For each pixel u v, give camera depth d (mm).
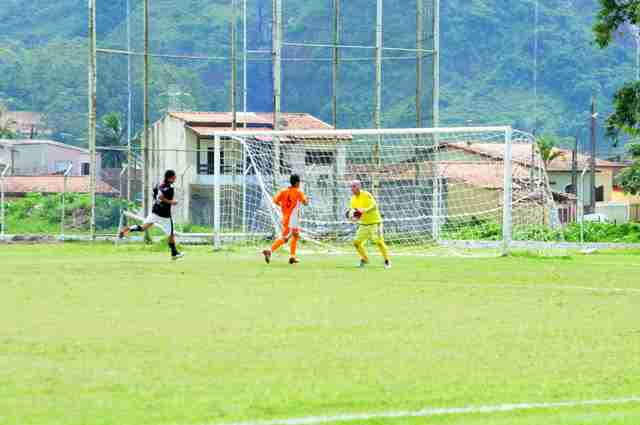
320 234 82062
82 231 83500
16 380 23062
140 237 81188
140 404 20875
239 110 105625
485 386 23000
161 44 108125
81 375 23641
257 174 77875
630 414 20281
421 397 21781
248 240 79125
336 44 89000
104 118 84812
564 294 40688
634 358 26578
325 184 85125
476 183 89688
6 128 195000
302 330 30516
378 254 67750
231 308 35281
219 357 26000
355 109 90875
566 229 94312
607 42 101062
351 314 34156
